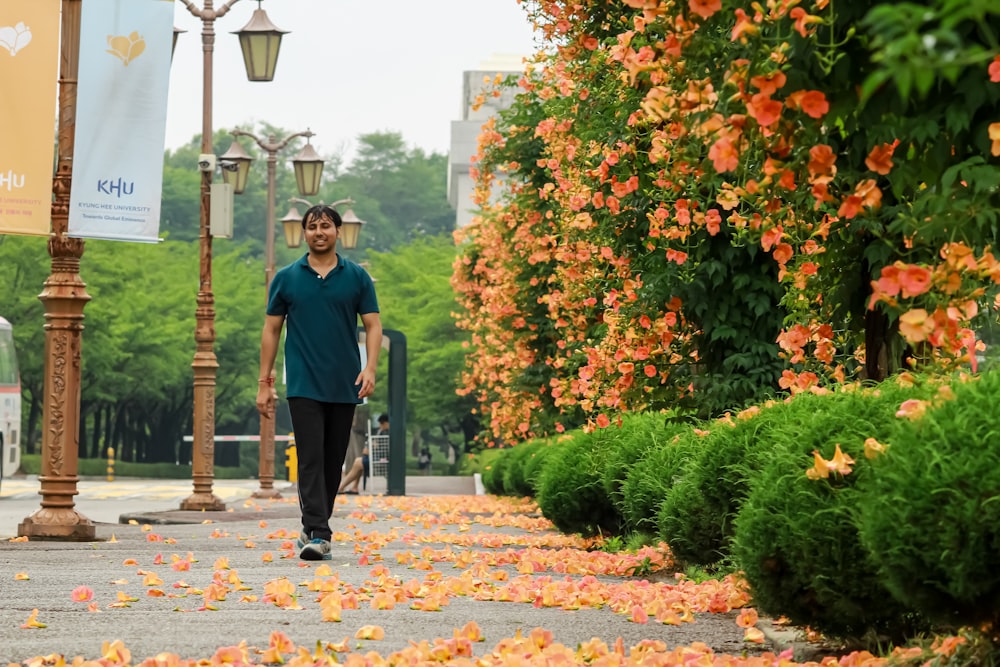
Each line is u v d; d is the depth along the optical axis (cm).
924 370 662
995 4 288
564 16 1308
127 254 6925
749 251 1198
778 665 603
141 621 734
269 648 616
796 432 692
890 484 543
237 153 3112
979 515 507
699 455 941
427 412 6806
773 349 1222
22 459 6519
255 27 2584
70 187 1492
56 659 587
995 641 554
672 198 1062
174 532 1650
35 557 1190
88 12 1481
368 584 917
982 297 626
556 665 575
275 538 1499
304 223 1138
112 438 8731
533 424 2327
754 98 480
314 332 1123
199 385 2336
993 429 525
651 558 1147
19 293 6444
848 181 541
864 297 825
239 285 8425
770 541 662
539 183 2223
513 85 2278
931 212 516
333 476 1159
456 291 3180
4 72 1393
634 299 1223
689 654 633
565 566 1130
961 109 471
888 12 295
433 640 675
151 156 1497
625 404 1220
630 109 1155
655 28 609
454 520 1970
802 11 467
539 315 2295
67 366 1492
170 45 1502
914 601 540
